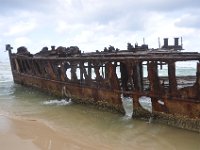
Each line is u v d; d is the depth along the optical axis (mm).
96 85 11383
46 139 8016
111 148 7414
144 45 14266
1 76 30797
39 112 11656
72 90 13109
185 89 8195
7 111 11945
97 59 10805
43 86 15977
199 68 7746
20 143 7578
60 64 13695
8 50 20734
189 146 7484
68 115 11008
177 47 15172
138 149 7355
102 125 9523
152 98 9250
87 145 7605
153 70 9000
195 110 7953
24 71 18797
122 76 11930
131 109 11336
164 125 8914
